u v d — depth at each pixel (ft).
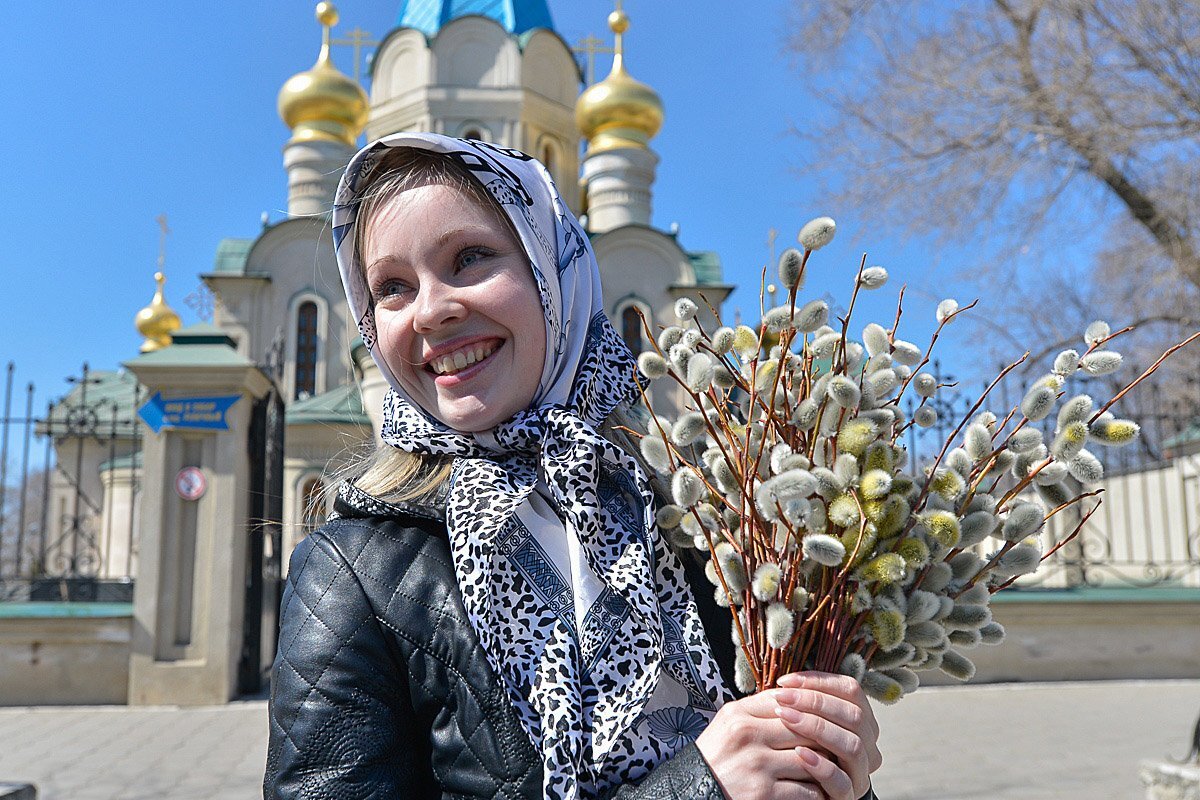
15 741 23.43
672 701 4.24
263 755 21.77
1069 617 32.89
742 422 4.57
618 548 4.38
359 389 6.16
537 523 4.43
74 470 72.69
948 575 4.08
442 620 4.06
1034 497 4.87
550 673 4.00
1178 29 33.86
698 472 4.33
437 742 3.97
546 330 4.69
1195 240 36.63
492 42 76.48
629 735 4.06
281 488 34.22
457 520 4.22
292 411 60.64
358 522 4.42
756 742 3.75
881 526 4.00
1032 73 36.86
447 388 4.62
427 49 76.02
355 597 4.12
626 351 5.21
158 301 81.56
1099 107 35.27
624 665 4.14
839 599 4.07
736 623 4.17
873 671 4.09
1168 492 42.04
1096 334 4.28
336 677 3.95
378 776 3.82
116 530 66.03
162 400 29.58
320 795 3.74
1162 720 25.54
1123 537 45.52
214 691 28.48
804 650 4.09
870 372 4.33
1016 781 19.08
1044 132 36.27
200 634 28.81
